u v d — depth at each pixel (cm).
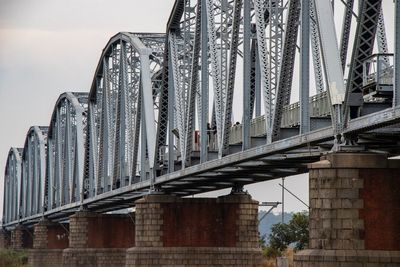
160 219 10981
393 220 6462
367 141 6638
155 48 12694
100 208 15825
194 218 11019
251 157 8269
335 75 6531
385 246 6456
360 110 6412
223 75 9300
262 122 8731
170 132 10831
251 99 9444
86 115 17012
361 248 6462
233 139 9412
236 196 11019
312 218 6581
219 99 9188
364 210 6475
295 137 7344
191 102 10088
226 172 9744
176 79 10794
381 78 6231
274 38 8019
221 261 10906
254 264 10925
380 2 6281
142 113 12031
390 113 5906
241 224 11000
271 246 17338
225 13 9381
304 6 7262
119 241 14688
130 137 12612
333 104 6531
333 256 6456
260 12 8138
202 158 9644
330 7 6600
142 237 11012
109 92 13925
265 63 8019
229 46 9425
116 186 13475
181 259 10906
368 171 6494
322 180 6531
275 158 8469
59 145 18325
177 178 10462
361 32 6309
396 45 5944
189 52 10669
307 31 7269
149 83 11906
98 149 14788
